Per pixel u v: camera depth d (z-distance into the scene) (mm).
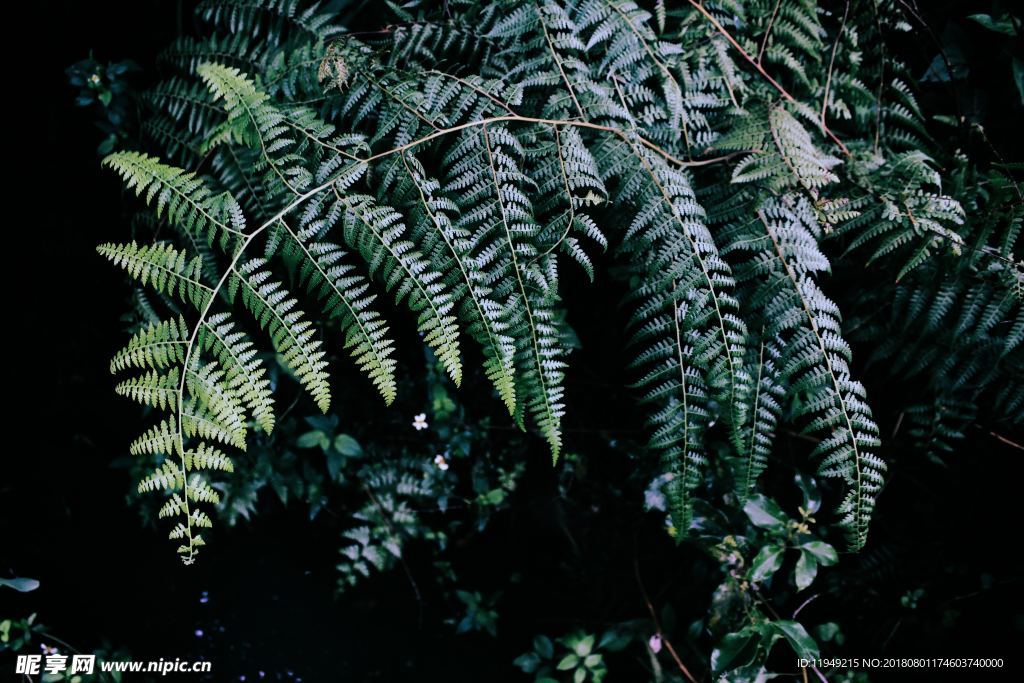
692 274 1808
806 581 2453
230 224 2070
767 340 1912
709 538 2607
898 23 2154
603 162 1896
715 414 2068
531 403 1797
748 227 1904
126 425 2857
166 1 2330
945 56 2219
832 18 2225
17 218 2479
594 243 2492
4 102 2328
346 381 2760
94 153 2432
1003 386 2234
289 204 1733
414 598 3119
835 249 2309
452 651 3119
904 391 2613
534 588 3180
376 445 2848
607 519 3016
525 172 1883
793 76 2189
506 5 1913
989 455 2555
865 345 2645
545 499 3014
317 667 2996
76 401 2785
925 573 2748
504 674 3107
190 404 1633
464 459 2904
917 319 2229
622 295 2650
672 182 1862
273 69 1945
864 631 2826
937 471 2654
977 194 2051
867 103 2195
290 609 3059
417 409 2822
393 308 2645
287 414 2764
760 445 1881
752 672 2404
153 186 1696
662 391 1860
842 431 1850
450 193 2016
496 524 3086
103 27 2334
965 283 2039
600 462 2928
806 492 2553
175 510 1616
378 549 2846
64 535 2846
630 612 3037
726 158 2012
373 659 3059
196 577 3006
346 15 2133
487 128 1811
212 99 1937
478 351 2750
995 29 2186
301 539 3100
